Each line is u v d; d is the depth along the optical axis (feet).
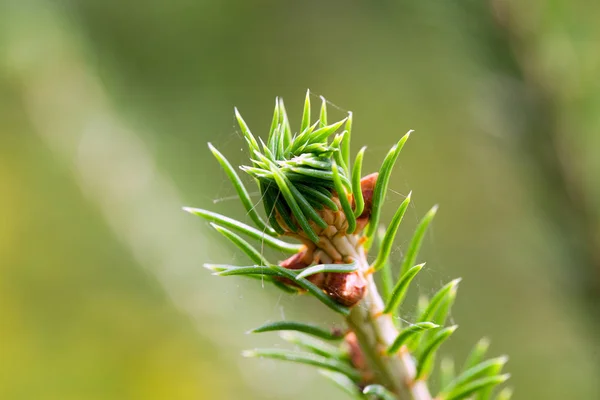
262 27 2.33
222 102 2.24
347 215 0.70
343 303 0.72
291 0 2.31
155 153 1.91
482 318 1.68
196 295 1.51
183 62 2.24
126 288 1.76
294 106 2.26
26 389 1.65
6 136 1.77
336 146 0.70
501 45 0.96
